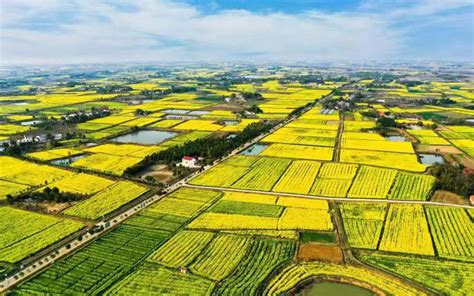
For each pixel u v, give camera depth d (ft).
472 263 262.06
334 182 413.80
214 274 249.75
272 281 242.58
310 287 239.71
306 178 426.92
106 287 236.43
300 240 292.61
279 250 278.67
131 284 239.30
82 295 229.04
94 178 428.15
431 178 422.00
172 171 459.32
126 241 290.35
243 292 232.12
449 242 288.30
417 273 250.57
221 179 426.10
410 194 378.73
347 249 279.49
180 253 273.95
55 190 375.04
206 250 278.05
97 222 322.96
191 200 367.25
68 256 270.46
